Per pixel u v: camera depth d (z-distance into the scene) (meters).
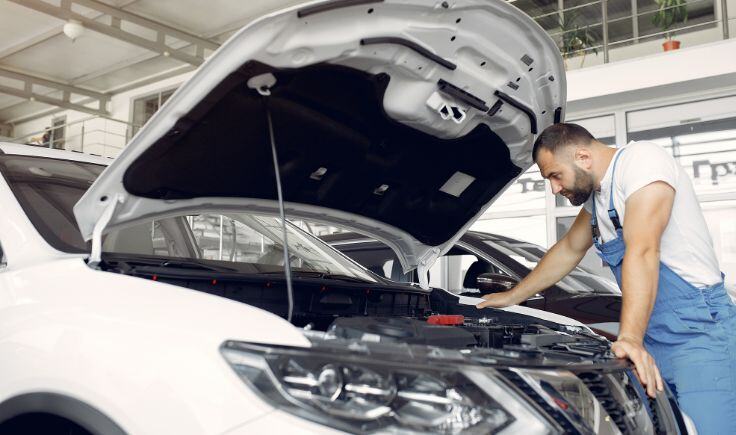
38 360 1.21
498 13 1.57
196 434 1.02
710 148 8.09
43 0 11.19
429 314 2.17
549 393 1.07
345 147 1.80
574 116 9.13
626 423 1.22
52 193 1.69
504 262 3.56
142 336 1.15
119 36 11.24
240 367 1.06
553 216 8.86
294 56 1.40
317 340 1.12
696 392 1.62
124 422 1.08
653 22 8.24
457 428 0.99
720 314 1.64
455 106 1.76
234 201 1.87
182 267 1.66
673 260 1.67
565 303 3.30
